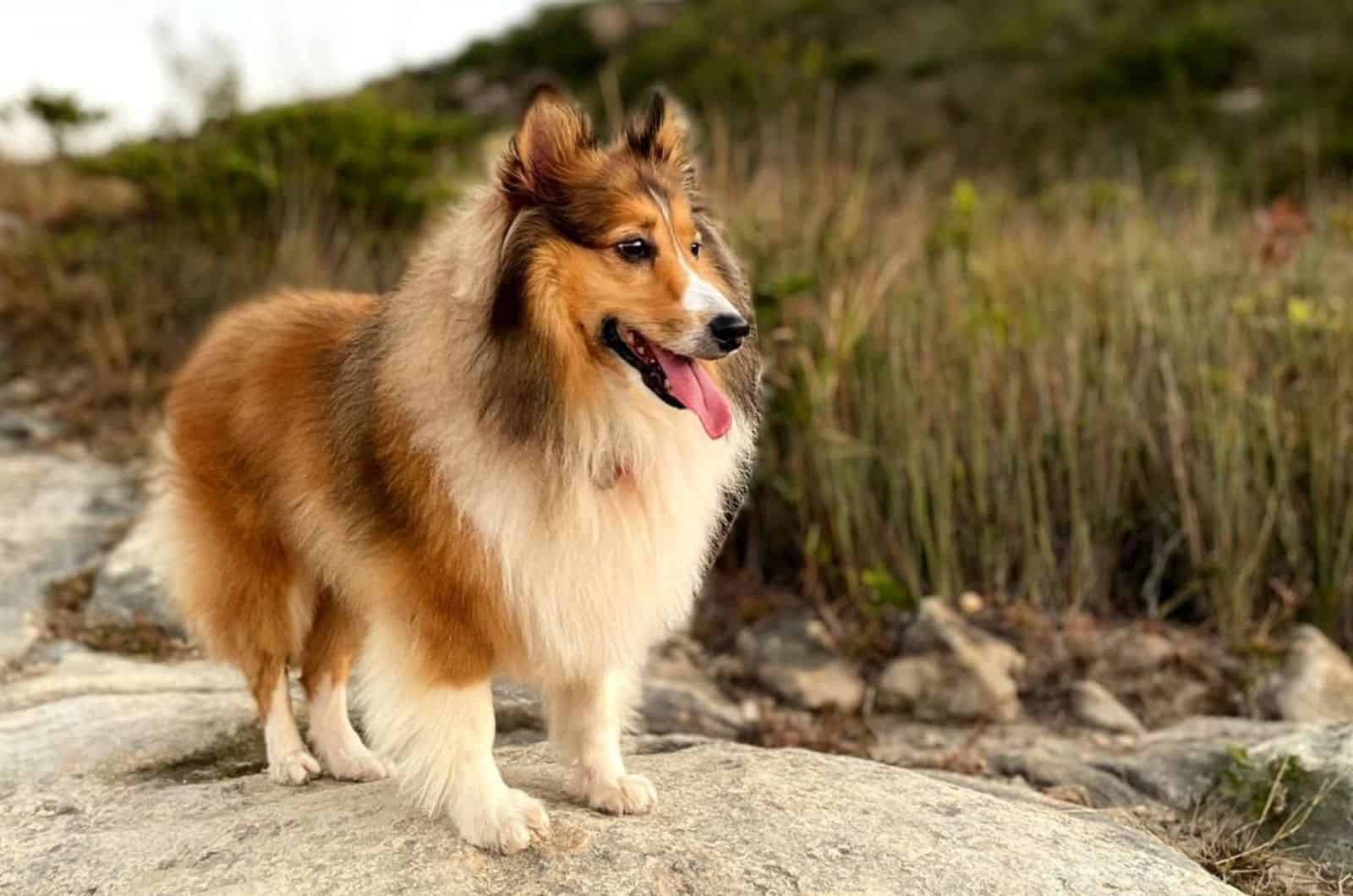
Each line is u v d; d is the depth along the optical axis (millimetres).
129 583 1742
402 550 1158
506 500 1118
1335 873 1290
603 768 1200
